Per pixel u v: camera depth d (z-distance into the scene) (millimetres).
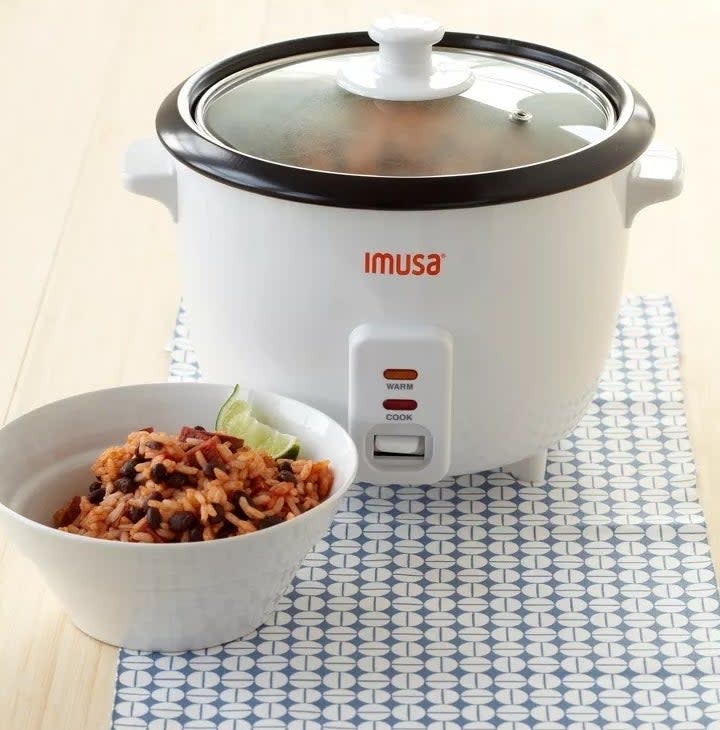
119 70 2793
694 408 1762
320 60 1586
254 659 1327
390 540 1507
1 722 1260
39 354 1865
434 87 1451
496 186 1291
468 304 1358
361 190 1281
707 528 1527
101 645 1357
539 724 1247
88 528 1281
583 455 1660
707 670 1311
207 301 1467
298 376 1433
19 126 2557
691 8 3148
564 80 1542
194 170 1358
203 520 1254
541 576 1446
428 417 1406
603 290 1449
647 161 1486
